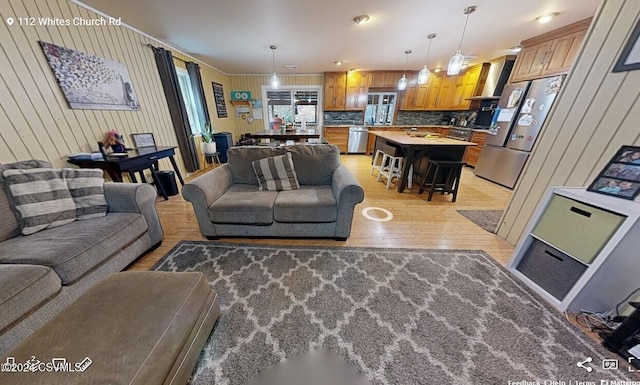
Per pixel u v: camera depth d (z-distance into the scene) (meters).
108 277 1.05
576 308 1.30
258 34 3.16
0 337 0.94
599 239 1.17
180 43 3.58
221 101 5.76
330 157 2.34
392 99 6.25
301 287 1.51
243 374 1.00
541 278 1.48
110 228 1.49
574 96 1.58
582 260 1.24
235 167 2.37
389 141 3.79
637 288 1.19
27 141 1.85
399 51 4.04
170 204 2.91
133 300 0.92
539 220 1.48
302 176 2.33
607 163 1.34
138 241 1.71
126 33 2.80
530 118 3.27
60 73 2.06
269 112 6.59
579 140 1.55
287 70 5.79
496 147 3.87
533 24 2.81
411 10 2.45
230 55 4.29
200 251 1.89
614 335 1.10
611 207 1.11
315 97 6.47
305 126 6.65
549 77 3.02
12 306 0.97
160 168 3.44
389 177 3.53
